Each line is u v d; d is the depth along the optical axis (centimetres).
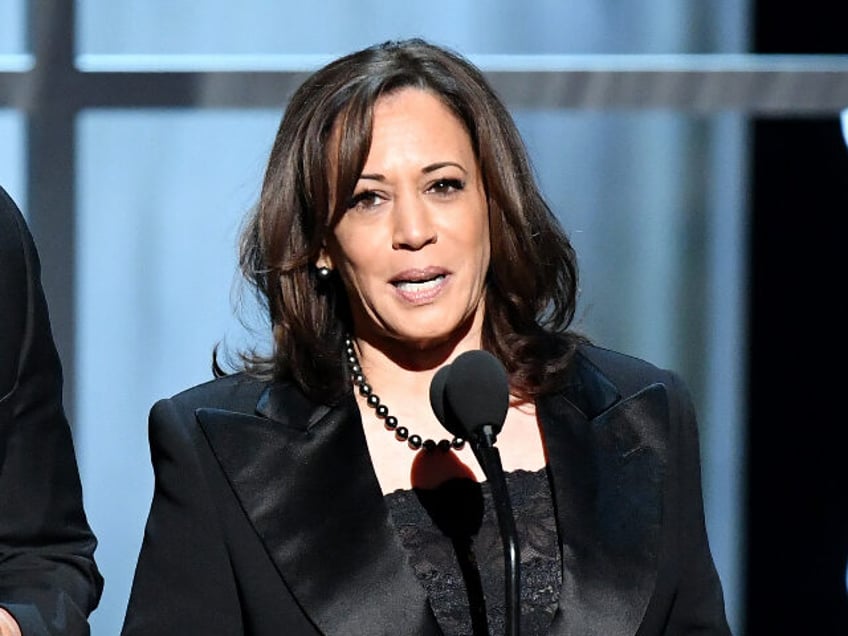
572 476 1020
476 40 1672
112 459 1667
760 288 1692
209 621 1005
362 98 1008
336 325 1066
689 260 1700
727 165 1689
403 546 998
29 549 1030
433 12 1667
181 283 1667
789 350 1697
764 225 1688
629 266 1702
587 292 1700
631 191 1692
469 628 977
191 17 1656
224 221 1662
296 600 990
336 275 1060
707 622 1061
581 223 1694
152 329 1666
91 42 1647
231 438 1026
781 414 1702
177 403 1053
